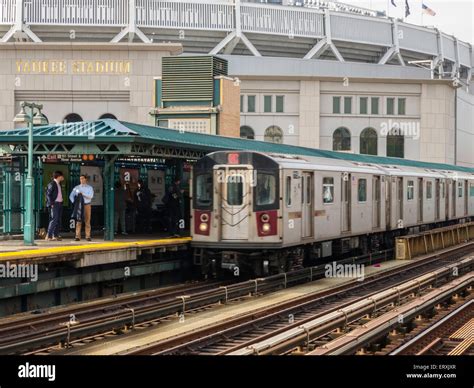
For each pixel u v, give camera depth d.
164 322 14.68
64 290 16.97
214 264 20.12
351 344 10.84
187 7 63.28
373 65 63.88
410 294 17.56
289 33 67.31
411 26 76.81
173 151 21.02
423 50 78.50
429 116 56.47
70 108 44.81
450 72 85.56
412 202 30.47
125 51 44.25
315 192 21.02
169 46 43.94
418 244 29.09
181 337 12.12
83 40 62.28
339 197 22.83
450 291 16.75
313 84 55.22
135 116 44.38
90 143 18.91
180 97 34.28
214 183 19.56
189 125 33.69
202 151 22.19
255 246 19.22
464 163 67.12
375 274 21.83
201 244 19.77
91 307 15.71
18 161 20.91
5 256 14.88
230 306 16.69
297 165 20.03
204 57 33.97
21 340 11.85
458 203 38.00
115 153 18.83
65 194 22.20
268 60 60.03
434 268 24.84
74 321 13.34
